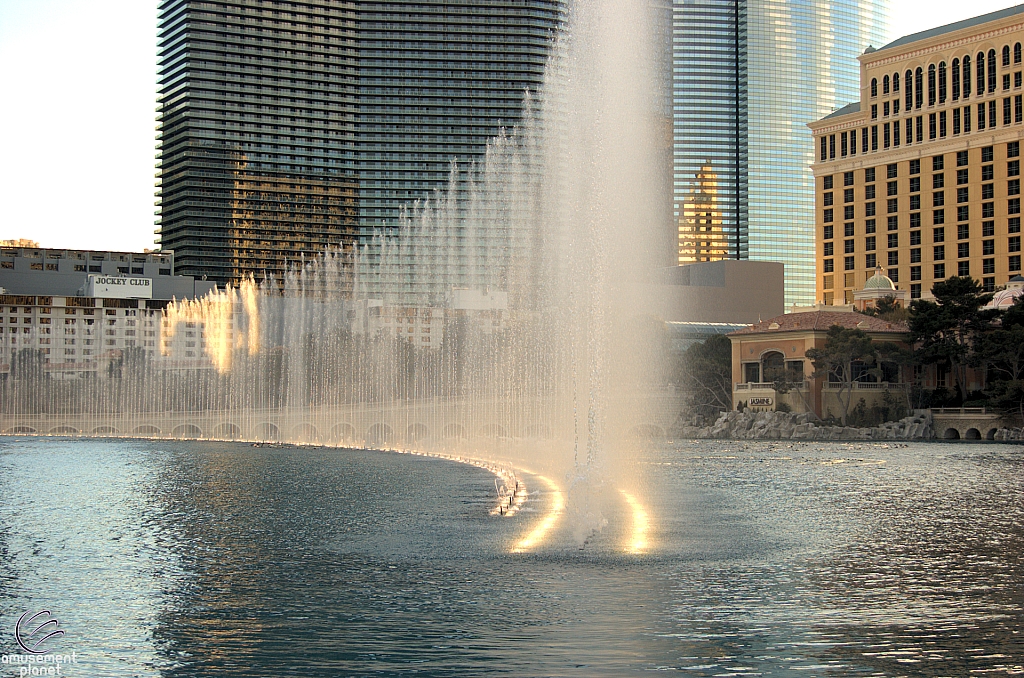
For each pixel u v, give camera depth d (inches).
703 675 1376.7
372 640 1550.2
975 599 1749.5
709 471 4062.5
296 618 1678.2
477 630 1587.1
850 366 6914.4
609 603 1733.5
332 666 1435.8
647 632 1566.2
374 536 2427.4
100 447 6254.9
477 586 1861.5
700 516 2662.4
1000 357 6422.2
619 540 2297.0
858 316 7381.9
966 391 7066.9
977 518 2664.9
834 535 2365.9
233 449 5959.6
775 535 2361.0
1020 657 1444.4
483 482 3708.2
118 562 2151.8
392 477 3959.2
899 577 1913.1
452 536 2391.7
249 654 1492.4
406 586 1876.2
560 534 2390.5
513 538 2341.3
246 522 2721.5
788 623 1610.5
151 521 2760.8
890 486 3472.0
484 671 1401.3
